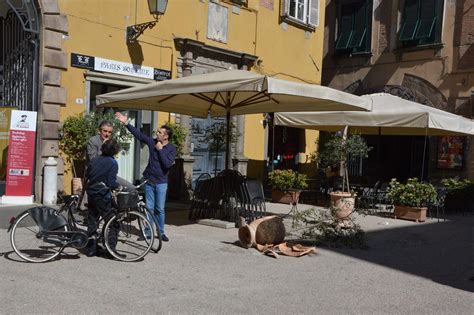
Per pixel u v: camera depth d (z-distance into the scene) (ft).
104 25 36.04
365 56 65.05
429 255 25.46
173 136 39.78
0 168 33.14
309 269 21.22
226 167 31.42
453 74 56.80
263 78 23.80
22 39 34.76
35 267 18.98
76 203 20.85
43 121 32.71
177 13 41.27
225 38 46.01
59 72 33.42
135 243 22.77
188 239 25.53
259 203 30.35
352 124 39.45
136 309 15.20
